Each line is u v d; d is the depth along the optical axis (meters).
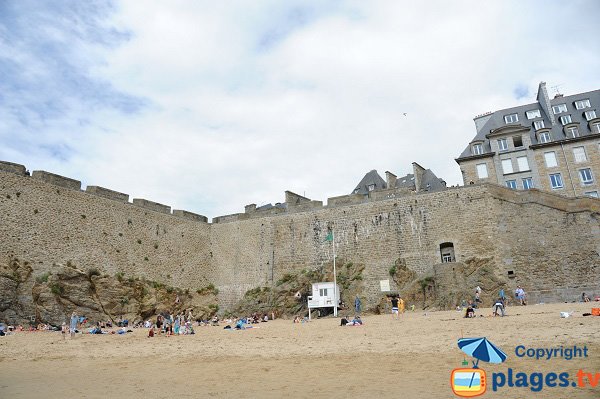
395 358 11.94
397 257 33.91
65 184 31.45
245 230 40.47
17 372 13.10
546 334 13.24
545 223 29.84
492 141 42.81
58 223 30.25
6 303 26.19
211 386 9.98
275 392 9.02
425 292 30.95
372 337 16.58
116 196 34.66
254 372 11.41
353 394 8.44
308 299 33.72
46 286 28.31
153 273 35.56
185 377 11.26
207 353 15.41
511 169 41.31
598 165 38.53
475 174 42.50
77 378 11.77
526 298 29.08
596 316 16.67
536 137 41.75
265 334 21.12
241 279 39.09
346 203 37.25
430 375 9.67
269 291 37.28
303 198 44.19
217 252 40.91
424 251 33.09
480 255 31.22
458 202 32.97
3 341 20.84
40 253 28.80
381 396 8.14
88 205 32.44
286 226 38.81
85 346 18.98
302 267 37.00
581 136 39.59
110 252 32.94
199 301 38.31
